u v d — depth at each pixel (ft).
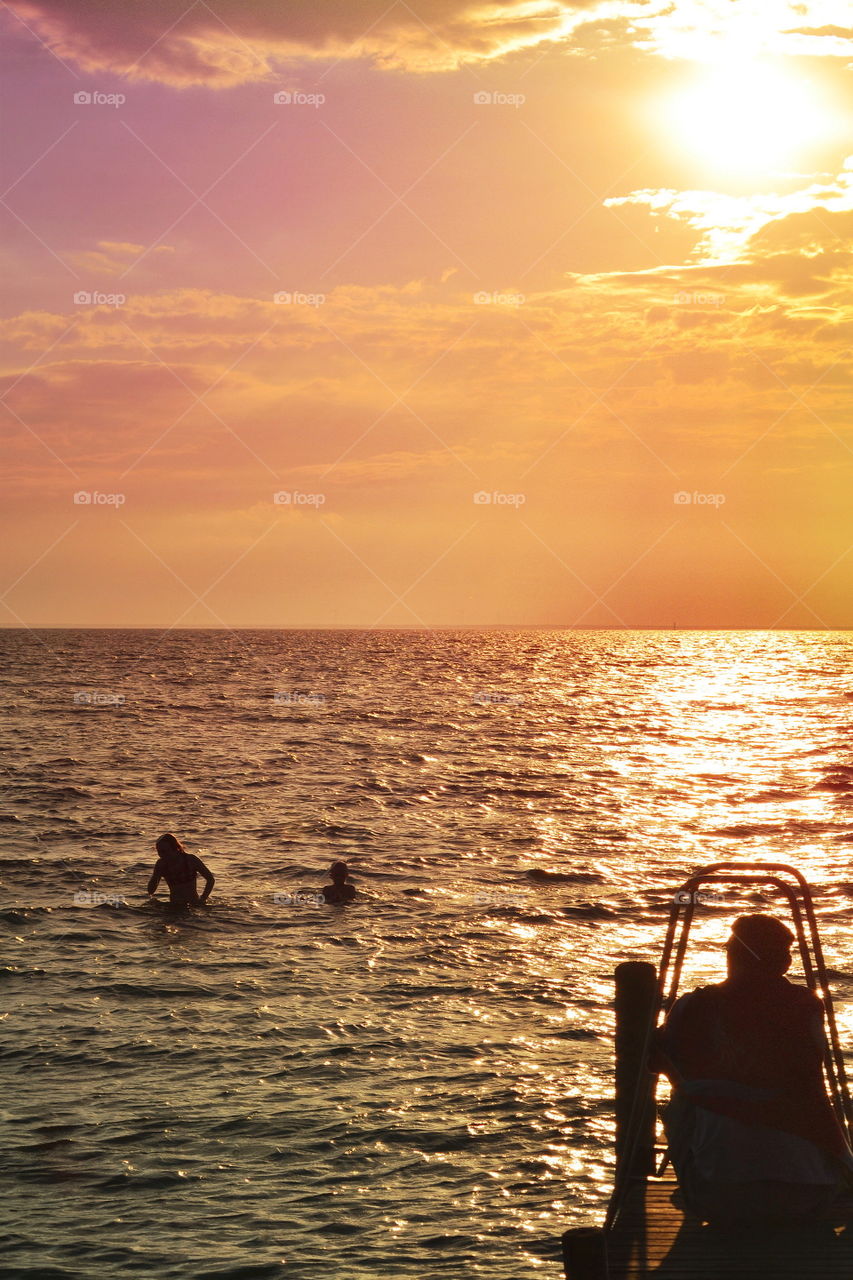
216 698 214.90
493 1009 42.42
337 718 175.63
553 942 52.54
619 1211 21.40
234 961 49.06
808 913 22.35
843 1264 19.22
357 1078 35.29
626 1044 23.58
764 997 20.08
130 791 99.60
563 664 390.83
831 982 45.32
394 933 53.88
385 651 504.02
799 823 86.74
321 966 48.26
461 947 51.42
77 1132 31.22
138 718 173.17
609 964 48.85
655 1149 23.57
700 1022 20.22
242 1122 31.91
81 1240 25.49
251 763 120.06
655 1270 19.16
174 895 58.90
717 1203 19.72
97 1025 40.29
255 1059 36.91
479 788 104.12
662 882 65.57
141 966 48.08
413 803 95.09
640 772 116.57
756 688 269.03
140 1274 24.06
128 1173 28.78
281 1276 24.06
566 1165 29.40
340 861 65.00
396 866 69.87
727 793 102.47
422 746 138.41
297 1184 28.30
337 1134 31.14
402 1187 28.14
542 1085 34.68
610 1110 32.83
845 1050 36.76
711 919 57.16
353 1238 25.68
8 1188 27.96
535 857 73.10
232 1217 26.58
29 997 43.60
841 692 254.27
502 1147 30.40
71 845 75.61
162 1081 34.96
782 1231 20.38
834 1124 19.88
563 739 149.07
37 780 105.50
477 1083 34.86
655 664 401.70
